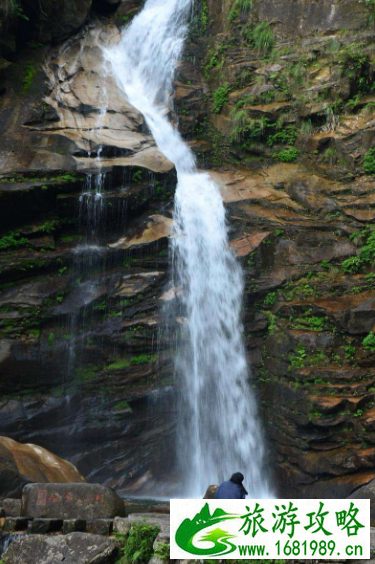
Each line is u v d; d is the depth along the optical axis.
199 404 15.26
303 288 15.48
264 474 14.59
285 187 18.16
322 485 12.98
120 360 14.65
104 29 22.08
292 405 13.95
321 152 18.19
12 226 14.77
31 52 18.84
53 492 7.46
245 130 19.39
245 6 21.19
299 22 20.28
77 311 14.44
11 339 13.71
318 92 18.77
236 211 17.41
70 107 17.75
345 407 13.26
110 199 15.47
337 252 15.88
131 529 6.79
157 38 21.97
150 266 15.55
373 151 17.12
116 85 19.27
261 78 19.95
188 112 20.56
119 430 14.27
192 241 16.55
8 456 9.28
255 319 15.68
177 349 15.23
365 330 14.11
